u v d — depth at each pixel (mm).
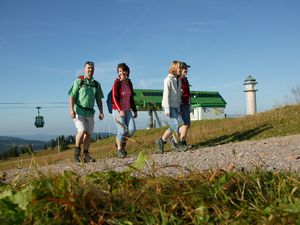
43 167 3535
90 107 8789
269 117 17812
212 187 2340
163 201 2217
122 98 8992
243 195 2332
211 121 22953
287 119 16781
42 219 1952
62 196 2086
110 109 9055
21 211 2027
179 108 9930
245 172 2750
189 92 10172
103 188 2457
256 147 8383
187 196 2236
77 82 8734
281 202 2240
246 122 18141
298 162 5547
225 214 2092
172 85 9688
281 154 6801
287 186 2475
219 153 7754
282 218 1944
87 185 2236
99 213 2072
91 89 8805
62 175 2344
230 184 2428
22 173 2926
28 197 2115
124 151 8992
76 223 1984
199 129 18906
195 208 2182
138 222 2055
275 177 2678
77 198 2086
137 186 2521
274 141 9492
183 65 9875
